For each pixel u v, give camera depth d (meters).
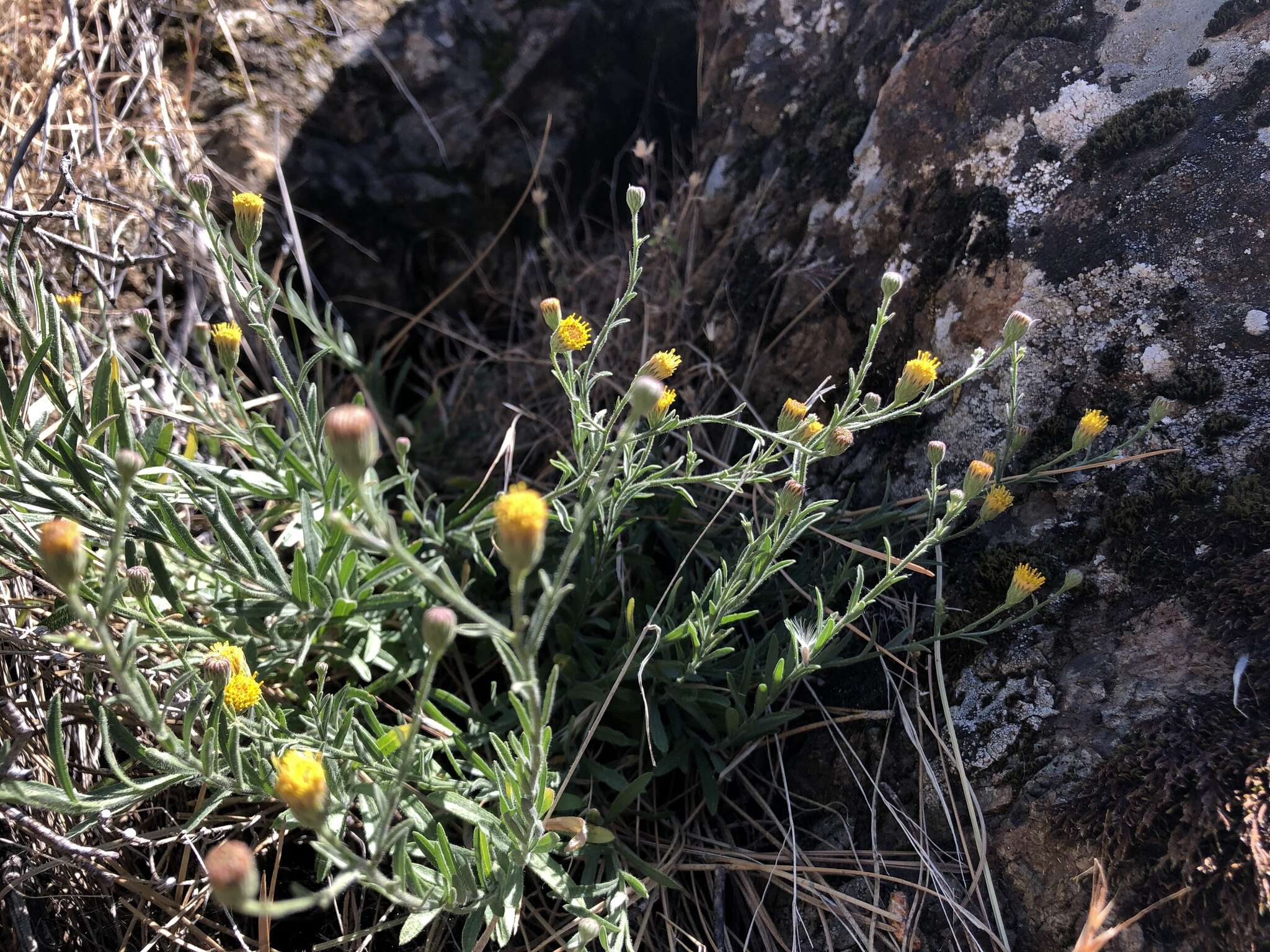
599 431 0.20
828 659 0.22
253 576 0.20
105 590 0.13
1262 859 0.15
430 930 0.19
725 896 0.21
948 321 0.23
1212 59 0.22
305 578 0.20
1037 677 0.19
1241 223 0.20
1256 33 0.22
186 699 0.20
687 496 0.21
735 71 0.31
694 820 0.22
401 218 0.33
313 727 0.18
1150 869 0.16
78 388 0.21
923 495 0.23
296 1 0.32
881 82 0.27
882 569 0.23
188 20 0.31
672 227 0.32
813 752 0.22
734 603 0.20
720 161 0.31
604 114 0.36
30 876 0.18
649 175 0.37
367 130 0.32
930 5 0.27
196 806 0.20
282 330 0.31
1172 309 0.20
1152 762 0.17
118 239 0.28
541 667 0.23
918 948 0.18
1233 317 0.20
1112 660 0.18
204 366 0.29
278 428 0.29
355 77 0.32
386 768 0.18
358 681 0.23
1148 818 0.16
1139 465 0.20
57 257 0.26
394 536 0.12
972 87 0.25
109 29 0.31
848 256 0.26
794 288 0.27
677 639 0.20
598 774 0.21
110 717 0.16
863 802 0.20
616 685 0.19
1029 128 0.23
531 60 0.34
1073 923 0.17
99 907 0.19
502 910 0.17
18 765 0.19
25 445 0.18
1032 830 0.18
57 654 0.19
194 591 0.21
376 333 0.33
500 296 0.34
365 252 0.32
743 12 0.31
